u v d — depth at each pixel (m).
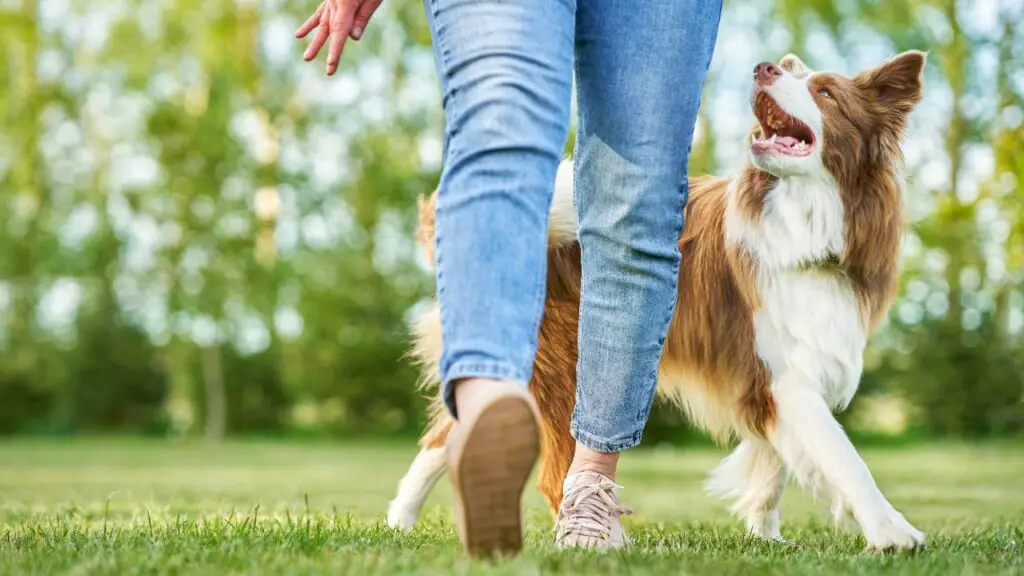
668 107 2.10
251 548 2.10
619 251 2.19
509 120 1.75
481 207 1.73
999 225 8.18
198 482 7.09
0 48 18.50
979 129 14.48
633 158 2.12
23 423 20.09
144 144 19.09
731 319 3.05
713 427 3.25
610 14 2.06
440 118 19.03
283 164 19.25
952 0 14.45
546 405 3.21
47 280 20.27
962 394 15.26
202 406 20.08
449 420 3.57
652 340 2.25
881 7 14.61
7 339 20.16
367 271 19.31
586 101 2.15
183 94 19.47
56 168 19.73
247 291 18.84
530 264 1.73
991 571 1.97
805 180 2.97
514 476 1.64
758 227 3.02
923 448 13.87
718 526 3.59
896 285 3.13
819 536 3.12
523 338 1.71
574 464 2.38
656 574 1.74
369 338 19.25
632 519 4.13
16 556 1.96
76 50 19.12
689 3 2.07
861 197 2.99
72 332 20.30
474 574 1.59
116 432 20.42
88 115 19.64
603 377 2.27
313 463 10.30
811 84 3.03
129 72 18.73
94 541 2.29
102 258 19.84
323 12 2.25
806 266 2.95
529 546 2.19
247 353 19.91
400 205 19.41
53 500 4.92
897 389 15.68
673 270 2.24
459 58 1.80
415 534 2.67
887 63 3.07
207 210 18.78
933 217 14.16
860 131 3.00
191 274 18.86
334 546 2.16
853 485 2.68
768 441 2.97
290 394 20.05
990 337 15.28
